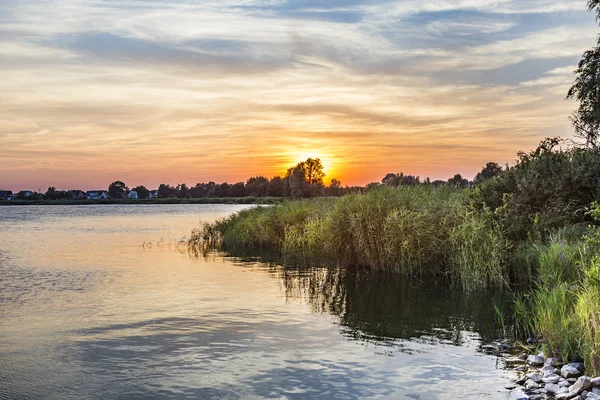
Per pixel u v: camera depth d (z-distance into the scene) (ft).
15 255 80.64
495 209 55.77
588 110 71.92
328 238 63.87
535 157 61.72
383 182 70.28
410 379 24.79
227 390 23.76
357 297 44.70
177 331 34.17
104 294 47.50
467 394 22.81
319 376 25.35
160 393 23.56
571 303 31.45
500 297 43.24
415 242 55.31
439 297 43.98
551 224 51.37
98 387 24.36
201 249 87.97
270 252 82.53
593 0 72.79
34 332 34.22
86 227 157.69
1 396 23.38
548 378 23.97
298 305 41.93
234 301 43.80
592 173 53.78
